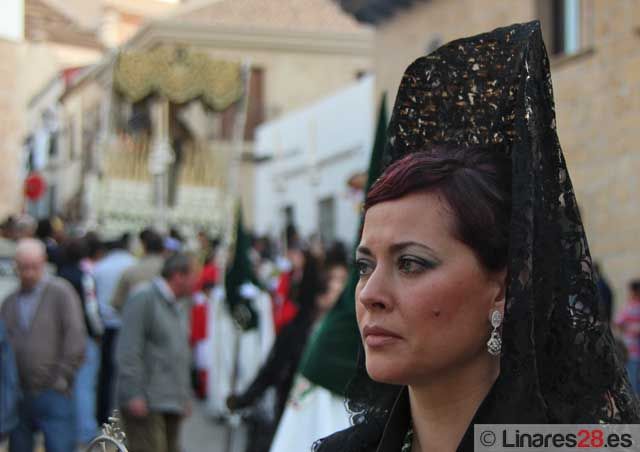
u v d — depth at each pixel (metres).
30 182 13.61
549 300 1.58
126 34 18.11
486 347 1.62
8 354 5.88
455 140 1.82
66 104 19.83
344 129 19.98
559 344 1.59
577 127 11.80
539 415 1.50
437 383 1.64
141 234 9.49
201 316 11.66
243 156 25.48
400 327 1.58
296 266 9.25
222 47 26.03
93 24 15.87
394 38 16.69
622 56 11.12
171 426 6.61
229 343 10.12
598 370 1.58
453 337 1.58
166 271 6.48
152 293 6.42
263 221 24.39
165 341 6.42
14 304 6.28
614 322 9.25
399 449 1.78
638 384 8.53
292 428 4.81
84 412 8.63
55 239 10.78
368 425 1.93
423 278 1.58
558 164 1.64
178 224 17.77
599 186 11.45
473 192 1.59
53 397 6.19
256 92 26.53
